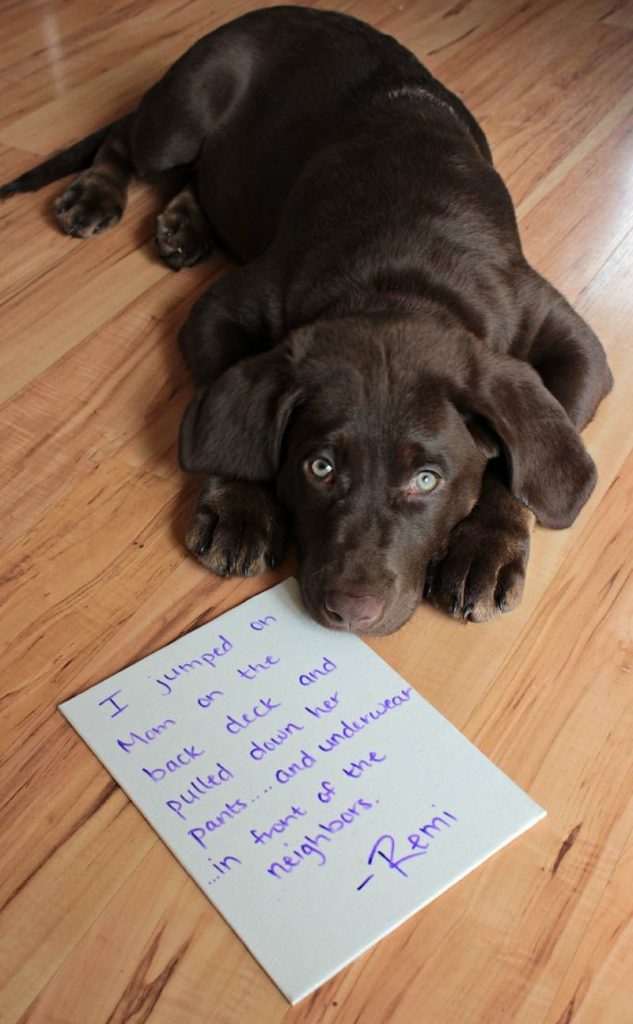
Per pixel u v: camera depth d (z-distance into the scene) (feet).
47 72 5.30
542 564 3.15
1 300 4.01
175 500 3.30
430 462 2.81
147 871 2.49
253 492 3.11
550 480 2.90
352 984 2.33
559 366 3.36
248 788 2.63
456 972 2.36
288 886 2.46
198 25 5.74
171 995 2.31
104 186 4.42
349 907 2.43
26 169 4.67
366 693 2.83
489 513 3.03
